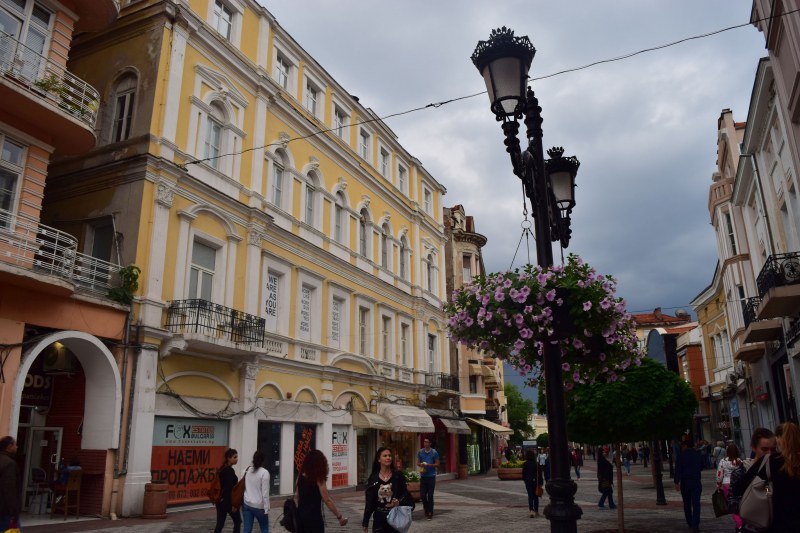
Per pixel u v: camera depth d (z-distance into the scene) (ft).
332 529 40.11
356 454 78.84
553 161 27.68
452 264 132.26
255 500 29.04
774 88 52.29
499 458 164.86
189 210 55.57
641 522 41.57
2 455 25.81
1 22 41.65
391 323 94.53
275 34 72.69
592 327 19.85
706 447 110.83
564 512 16.38
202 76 59.82
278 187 71.36
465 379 128.26
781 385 67.31
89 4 48.14
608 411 34.27
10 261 40.27
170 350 51.03
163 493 45.52
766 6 48.73
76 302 45.01
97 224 54.34
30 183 43.24
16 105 41.45
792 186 53.57
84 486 45.91
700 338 126.82
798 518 15.31
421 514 48.26
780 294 49.24
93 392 47.06
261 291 64.75
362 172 89.10
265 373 63.62
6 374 39.65
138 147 53.26
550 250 19.61
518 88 18.69
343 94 86.63
